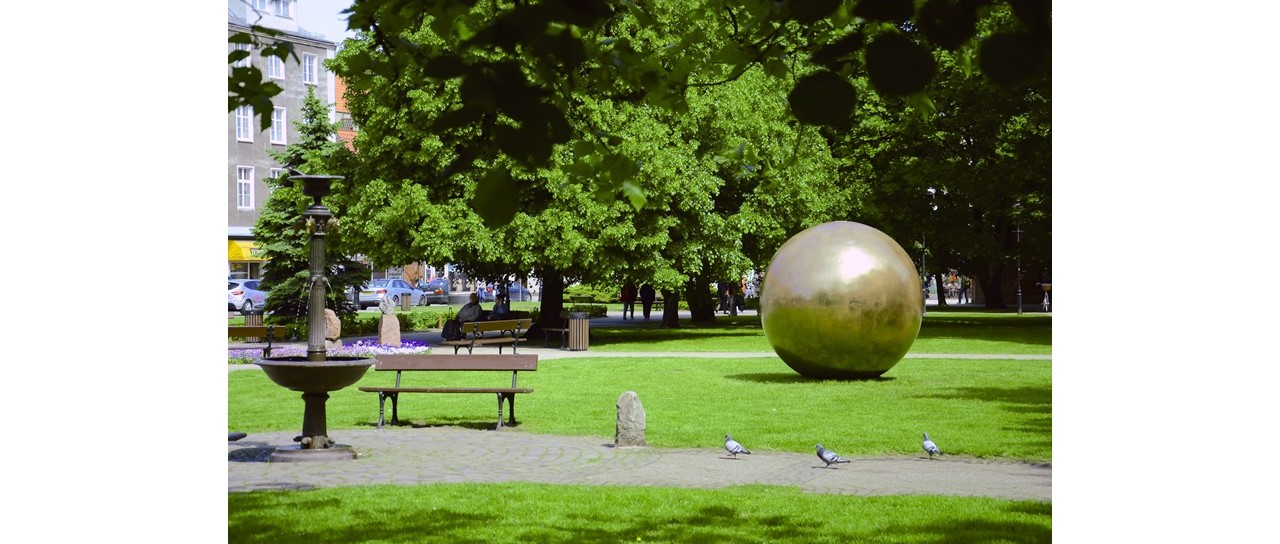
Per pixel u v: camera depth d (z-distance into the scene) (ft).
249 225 201.67
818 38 16.90
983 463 36.78
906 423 45.34
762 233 113.80
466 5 15.71
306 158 122.42
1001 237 145.28
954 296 278.87
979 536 25.26
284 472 36.50
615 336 115.24
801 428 44.32
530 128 13.38
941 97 104.12
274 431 46.93
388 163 98.02
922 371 67.21
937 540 25.00
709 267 111.24
